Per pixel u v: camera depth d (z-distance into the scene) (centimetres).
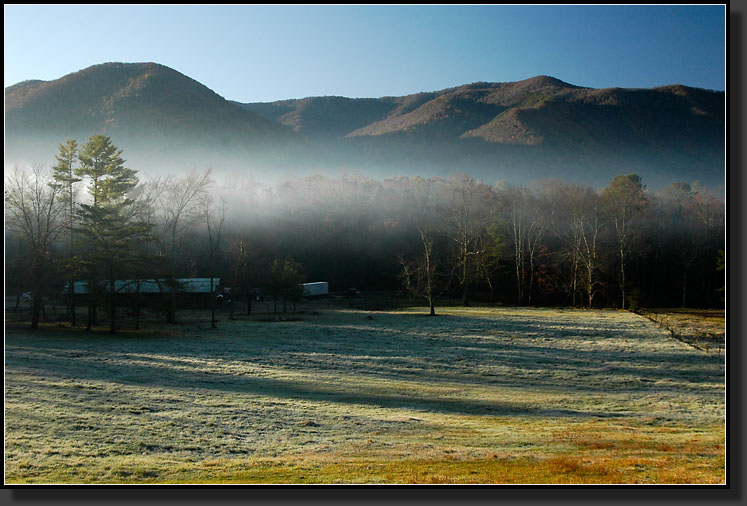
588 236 9288
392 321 6494
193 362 3800
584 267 8850
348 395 3034
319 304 8569
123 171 5997
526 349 4734
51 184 5950
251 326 5956
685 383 3553
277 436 2203
